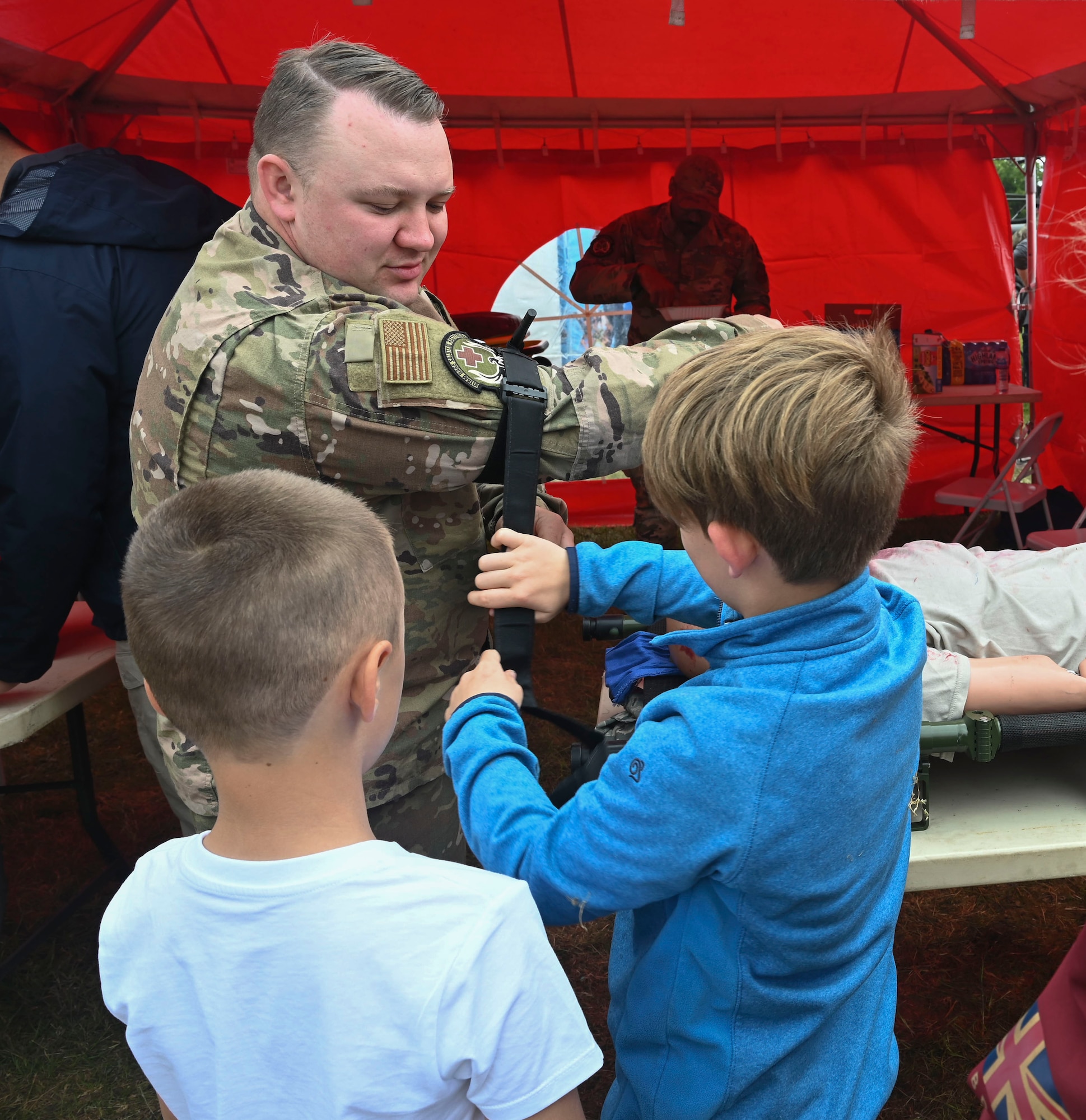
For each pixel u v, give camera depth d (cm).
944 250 609
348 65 118
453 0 421
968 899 260
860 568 88
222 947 78
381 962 75
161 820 312
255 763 78
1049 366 591
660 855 86
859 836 88
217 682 76
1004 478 498
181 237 199
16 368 181
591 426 125
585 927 254
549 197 602
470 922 75
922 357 542
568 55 480
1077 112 511
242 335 119
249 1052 78
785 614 86
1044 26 440
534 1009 77
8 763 355
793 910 88
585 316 636
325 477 125
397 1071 75
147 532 83
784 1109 94
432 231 129
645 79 511
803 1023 93
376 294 131
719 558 92
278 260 124
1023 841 171
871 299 616
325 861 77
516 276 625
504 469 127
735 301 536
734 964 90
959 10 422
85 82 471
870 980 100
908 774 95
